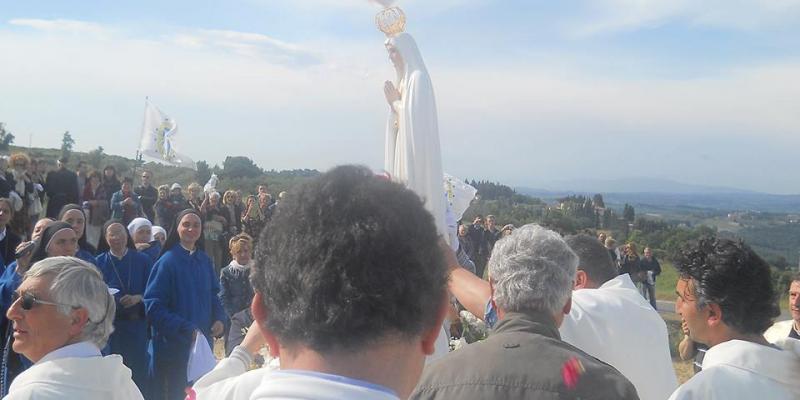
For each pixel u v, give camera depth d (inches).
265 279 42.8
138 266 228.1
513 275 82.4
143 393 213.0
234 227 519.2
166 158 618.8
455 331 208.1
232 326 261.6
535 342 76.7
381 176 46.6
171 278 205.0
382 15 130.0
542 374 72.4
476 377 74.5
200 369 173.2
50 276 97.0
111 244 226.4
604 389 71.1
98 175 578.6
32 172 629.6
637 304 110.2
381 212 42.3
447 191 149.5
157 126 620.7
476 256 604.4
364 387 39.7
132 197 523.2
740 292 86.0
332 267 40.3
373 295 40.0
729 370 80.3
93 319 97.8
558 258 83.4
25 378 90.0
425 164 121.0
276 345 44.2
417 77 123.1
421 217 44.2
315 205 42.8
